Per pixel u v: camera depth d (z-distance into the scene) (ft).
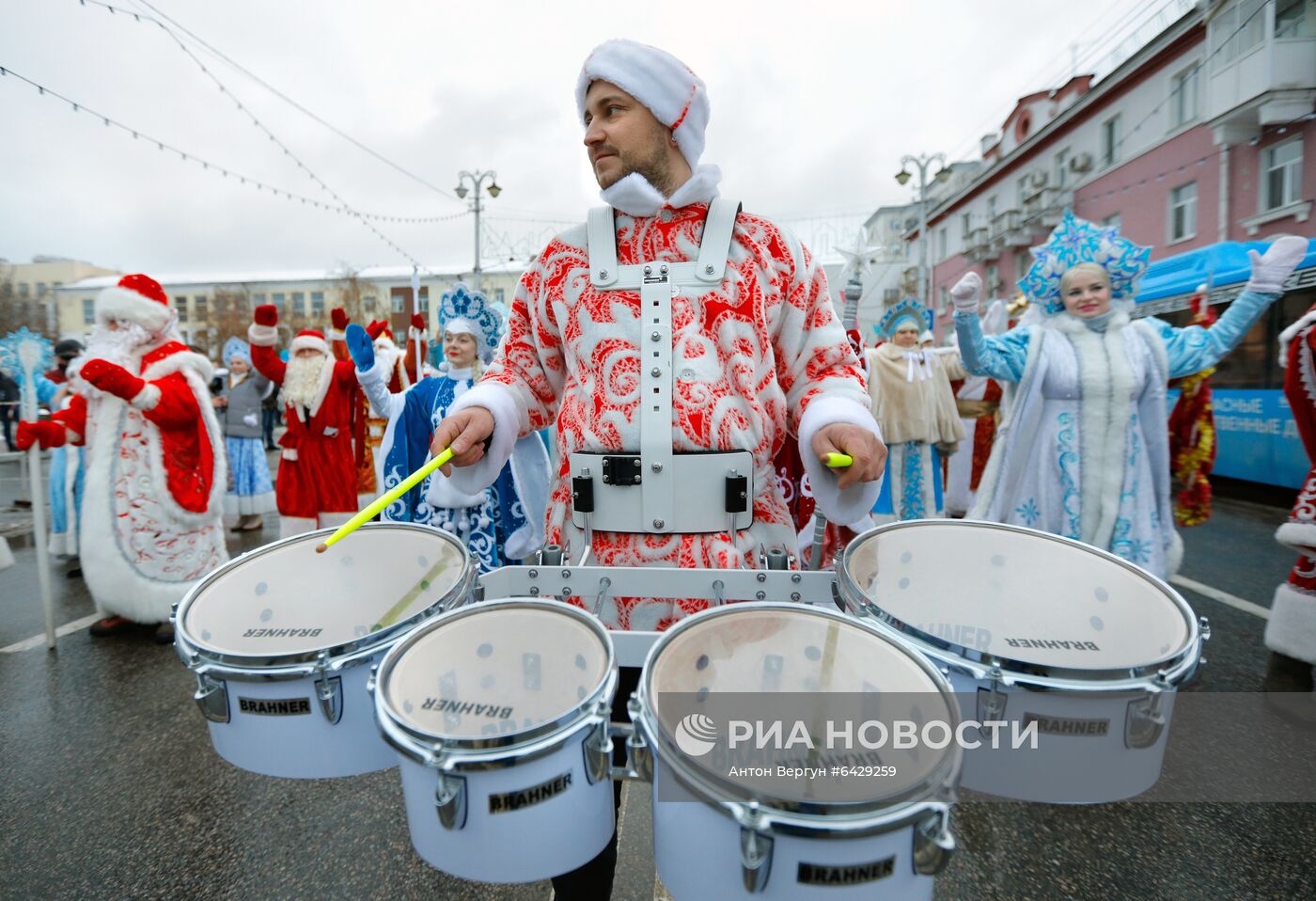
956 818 6.81
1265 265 8.30
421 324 17.78
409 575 3.83
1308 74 35.91
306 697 2.81
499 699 2.68
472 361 11.23
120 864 6.25
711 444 3.62
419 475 3.31
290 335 112.47
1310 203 36.27
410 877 6.06
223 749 2.95
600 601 3.60
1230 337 8.60
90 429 11.32
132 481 11.06
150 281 11.61
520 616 2.98
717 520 3.70
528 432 4.37
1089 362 8.71
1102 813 6.82
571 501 3.95
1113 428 8.67
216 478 11.72
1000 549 3.81
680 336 3.62
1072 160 58.70
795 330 3.93
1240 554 15.66
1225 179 41.45
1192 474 10.02
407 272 106.42
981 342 9.04
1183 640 2.72
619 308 3.72
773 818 1.92
